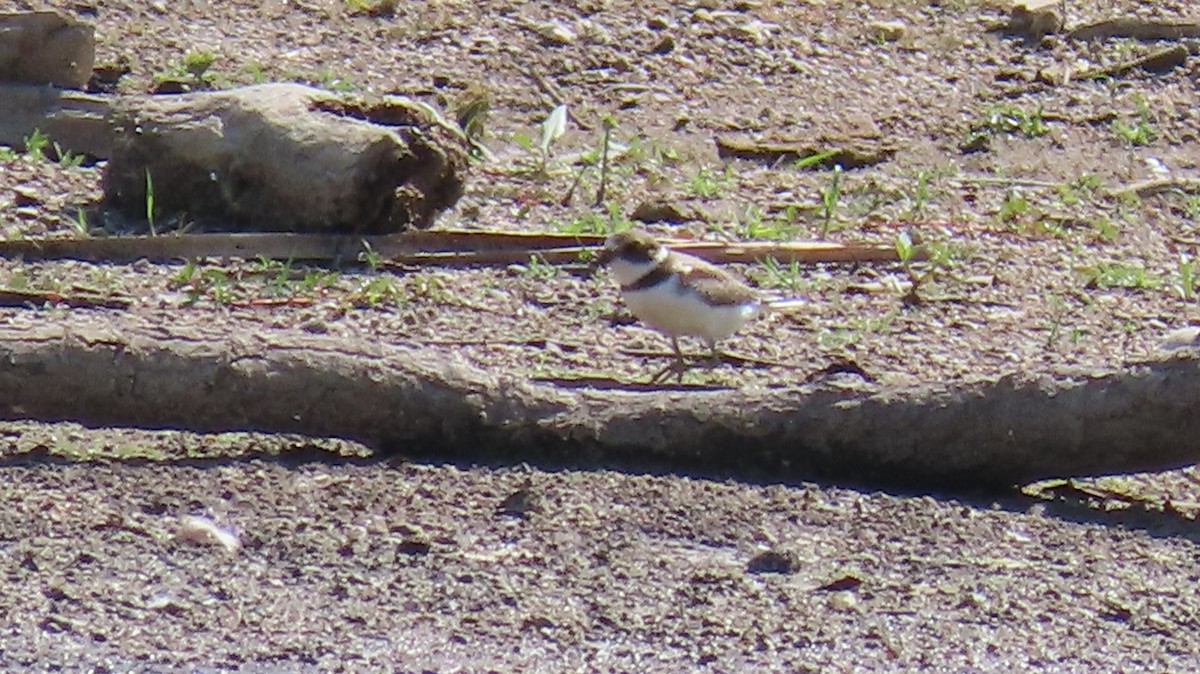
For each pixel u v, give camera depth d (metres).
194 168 14.59
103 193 15.01
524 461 10.70
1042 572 9.57
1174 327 14.23
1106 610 9.16
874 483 10.76
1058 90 18.84
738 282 12.61
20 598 8.75
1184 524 10.47
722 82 18.53
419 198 14.67
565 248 14.73
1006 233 15.84
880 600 9.13
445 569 9.24
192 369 10.54
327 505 9.94
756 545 9.73
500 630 8.66
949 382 10.75
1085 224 16.14
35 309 13.09
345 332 13.13
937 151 17.58
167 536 9.46
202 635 8.52
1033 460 10.64
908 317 14.09
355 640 8.53
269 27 18.67
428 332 13.23
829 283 14.65
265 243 14.29
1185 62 19.47
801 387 10.83
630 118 17.70
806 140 17.50
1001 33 19.94
